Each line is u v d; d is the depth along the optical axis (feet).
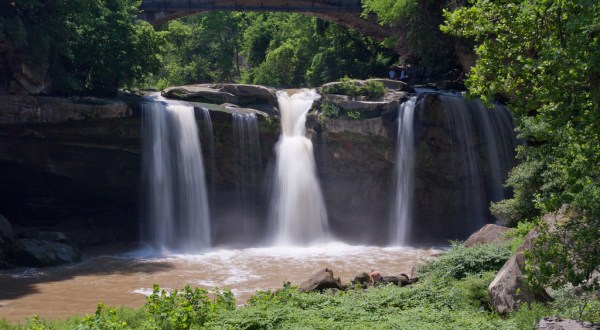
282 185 124.88
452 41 141.90
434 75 170.30
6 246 95.20
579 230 35.65
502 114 126.41
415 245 118.93
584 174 35.60
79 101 107.34
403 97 125.18
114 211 121.70
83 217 119.03
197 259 103.65
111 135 111.45
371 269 95.25
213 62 296.10
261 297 58.34
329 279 69.00
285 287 59.67
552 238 37.40
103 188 117.60
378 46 224.12
